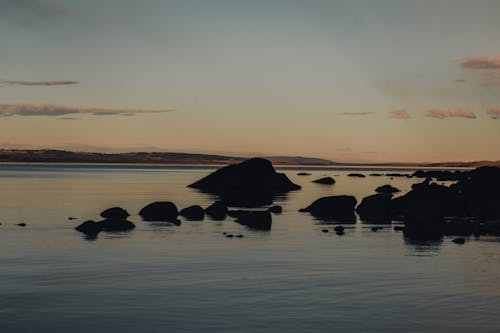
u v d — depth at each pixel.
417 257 21.34
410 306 14.13
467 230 29.92
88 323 12.61
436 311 13.72
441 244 24.97
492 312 13.66
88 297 14.79
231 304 14.18
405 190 75.38
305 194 63.41
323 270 18.59
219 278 17.20
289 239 26.14
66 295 14.98
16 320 12.80
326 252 22.39
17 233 27.39
